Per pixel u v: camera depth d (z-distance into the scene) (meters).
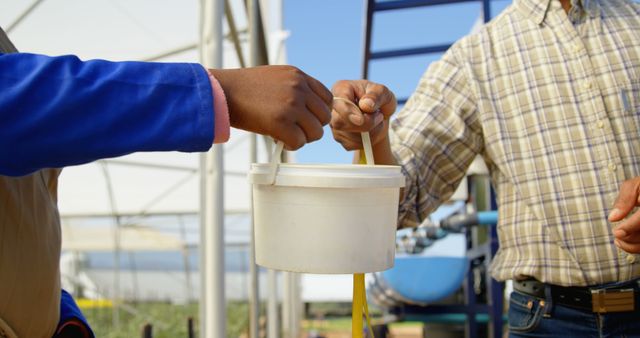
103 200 7.53
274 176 0.79
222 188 2.43
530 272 1.30
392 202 0.85
